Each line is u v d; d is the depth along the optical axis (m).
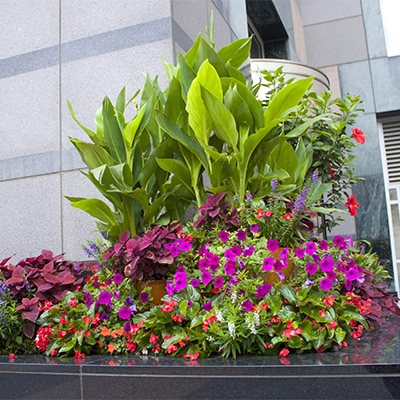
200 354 1.80
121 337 2.08
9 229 3.42
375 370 1.43
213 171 2.28
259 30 6.38
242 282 1.85
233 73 2.48
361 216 6.29
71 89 3.33
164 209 2.70
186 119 2.50
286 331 1.70
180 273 1.95
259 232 2.14
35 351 2.30
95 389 1.72
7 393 1.88
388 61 6.53
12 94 3.55
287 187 2.39
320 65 6.93
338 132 3.56
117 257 2.18
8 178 3.48
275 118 2.25
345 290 2.18
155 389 1.63
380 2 6.66
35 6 3.56
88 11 3.33
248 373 1.53
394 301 2.56
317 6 7.07
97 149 2.38
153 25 3.06
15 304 2.43
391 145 6.62
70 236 3.22
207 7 3.56
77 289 2.41
